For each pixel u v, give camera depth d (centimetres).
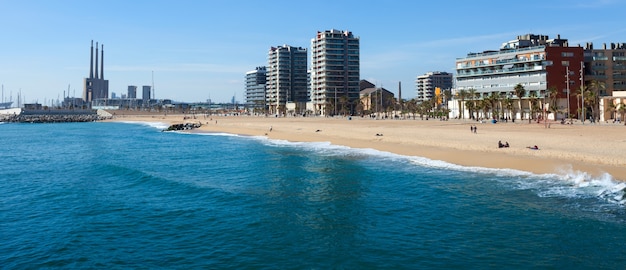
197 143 7606
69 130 13075
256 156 5241
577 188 2850
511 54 13350
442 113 15762
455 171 3656
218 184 3378
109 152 6269
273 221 2288
